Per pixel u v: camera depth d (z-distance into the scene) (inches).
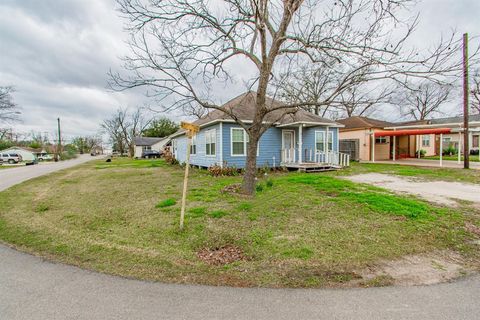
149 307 96.2
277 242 162.9
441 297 102.9
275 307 95.8
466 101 575.2
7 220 224.5
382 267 130.5
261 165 592.4
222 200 276.4
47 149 2741.1
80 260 139.6
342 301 99.7
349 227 188.4
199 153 698.2
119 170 724.7
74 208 266.2
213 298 102.0
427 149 1080.2
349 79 267.1
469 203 257.8
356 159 896.9
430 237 170.9
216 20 281.0
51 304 98.6
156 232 185.6
